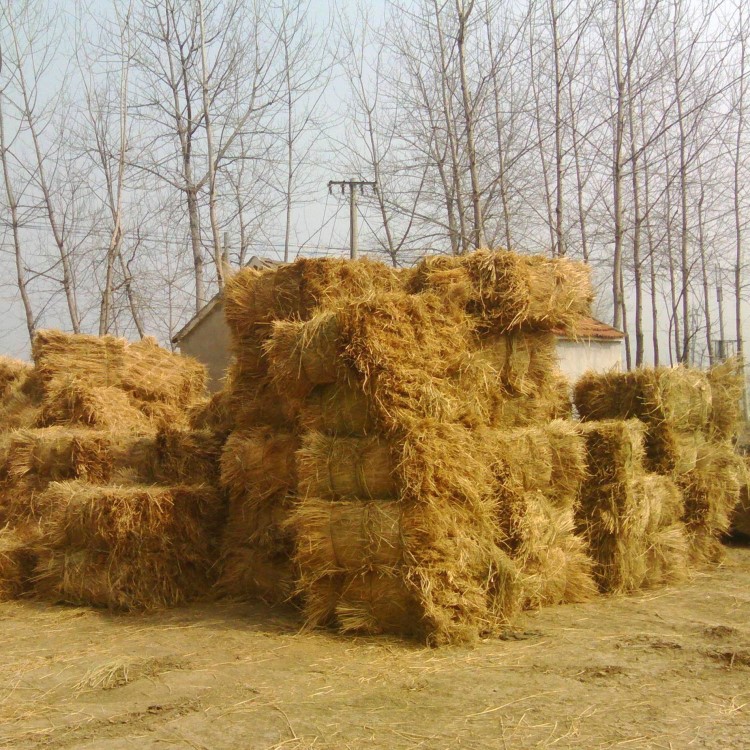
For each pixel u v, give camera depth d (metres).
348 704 4.79
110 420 10.11
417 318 6.41
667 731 4.35
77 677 5.39
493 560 6.35
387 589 6.13
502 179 17.84
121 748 4.18
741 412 9.95
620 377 9.11
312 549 6.25
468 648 5.93
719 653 5.75
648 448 8.79
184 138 21.39
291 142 23.64
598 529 7.70
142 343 11.62
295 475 6.99
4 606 7.49
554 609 7.15
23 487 8.85
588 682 5.18
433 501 5.95
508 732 4.35
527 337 7.36
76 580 7.40
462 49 16.67
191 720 4.55
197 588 7.51
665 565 8.25
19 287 20.92
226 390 7.98
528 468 6.90
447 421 6.23
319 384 6.41
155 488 7.62
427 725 4.45
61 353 10.81
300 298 7.07
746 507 10.54
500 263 6.98
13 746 4.25
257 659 5.69
